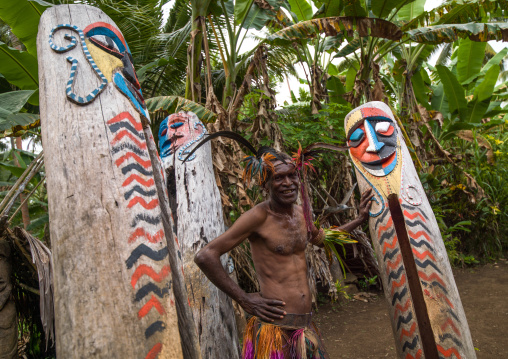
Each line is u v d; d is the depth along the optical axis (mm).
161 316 1546
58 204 1575
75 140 1631
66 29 1778
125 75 1851
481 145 8047
